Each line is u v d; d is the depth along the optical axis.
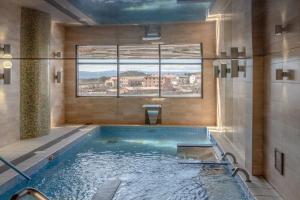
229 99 8.11
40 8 8.26
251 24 5.24
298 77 3.65
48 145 7.36
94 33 11.15
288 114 4.03
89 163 6.89
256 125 5.29
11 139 7.63
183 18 9.89
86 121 11.26
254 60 5.24
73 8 8.33
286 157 4.11
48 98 8.87
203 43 10.77
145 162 6.92
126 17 9.56
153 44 11.08
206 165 6.54
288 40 3.98
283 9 4.14
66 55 11.21
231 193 4.98
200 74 11.03
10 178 4.89
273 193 4.41
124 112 11.16
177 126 10.48
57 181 5.64
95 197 4.77
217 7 8.54
